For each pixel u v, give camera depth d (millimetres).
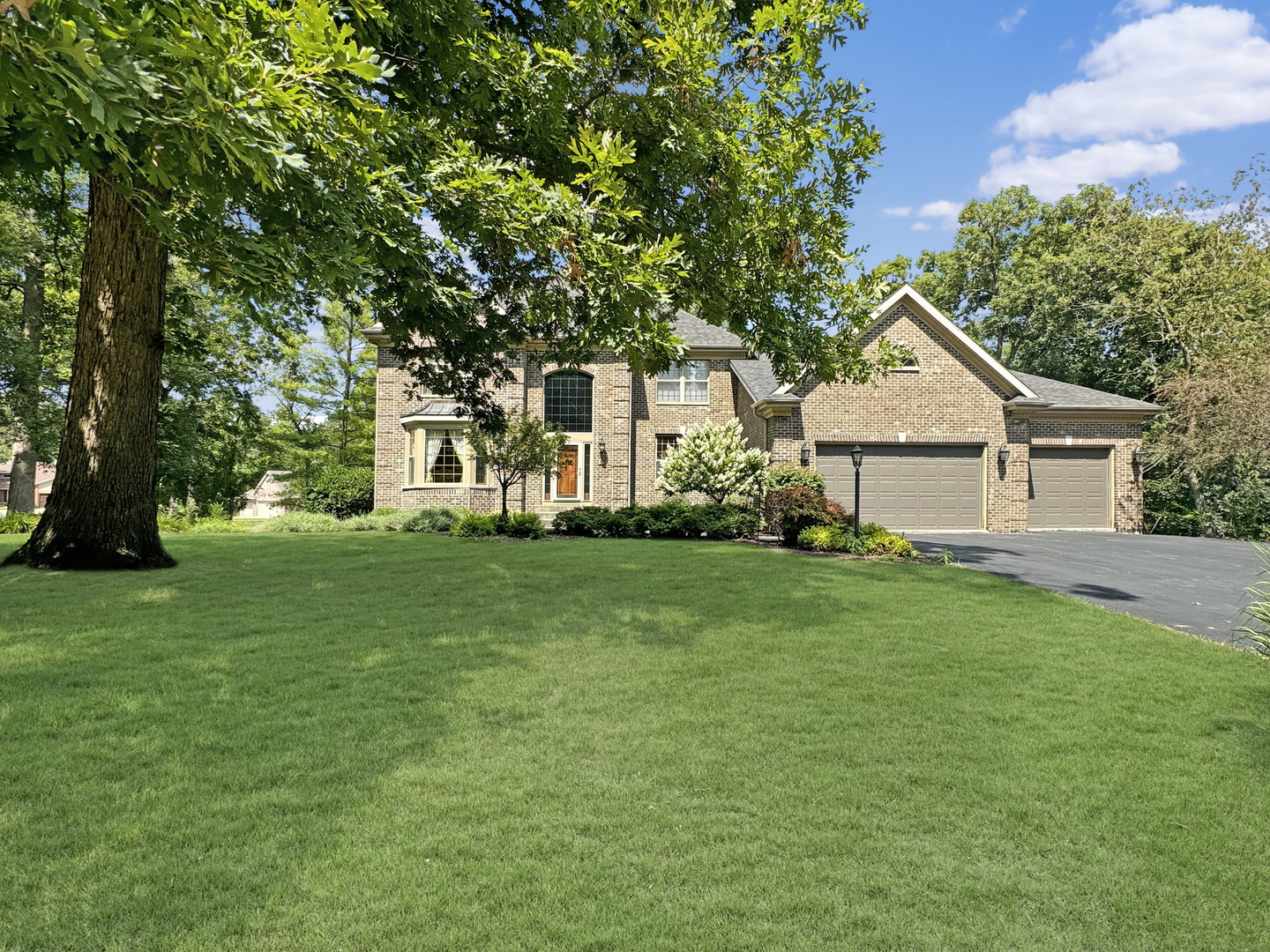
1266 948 2285
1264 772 3615
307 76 3896
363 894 2443
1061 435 19797
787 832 2945
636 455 23094
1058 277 29031
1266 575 10258
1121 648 6004
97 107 2848
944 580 9367
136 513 9516
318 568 9883
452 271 10516
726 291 9414
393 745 3764
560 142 7828
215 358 22688
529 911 2375
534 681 4914
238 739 3783
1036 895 2549
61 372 21719
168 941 2168
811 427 19016
